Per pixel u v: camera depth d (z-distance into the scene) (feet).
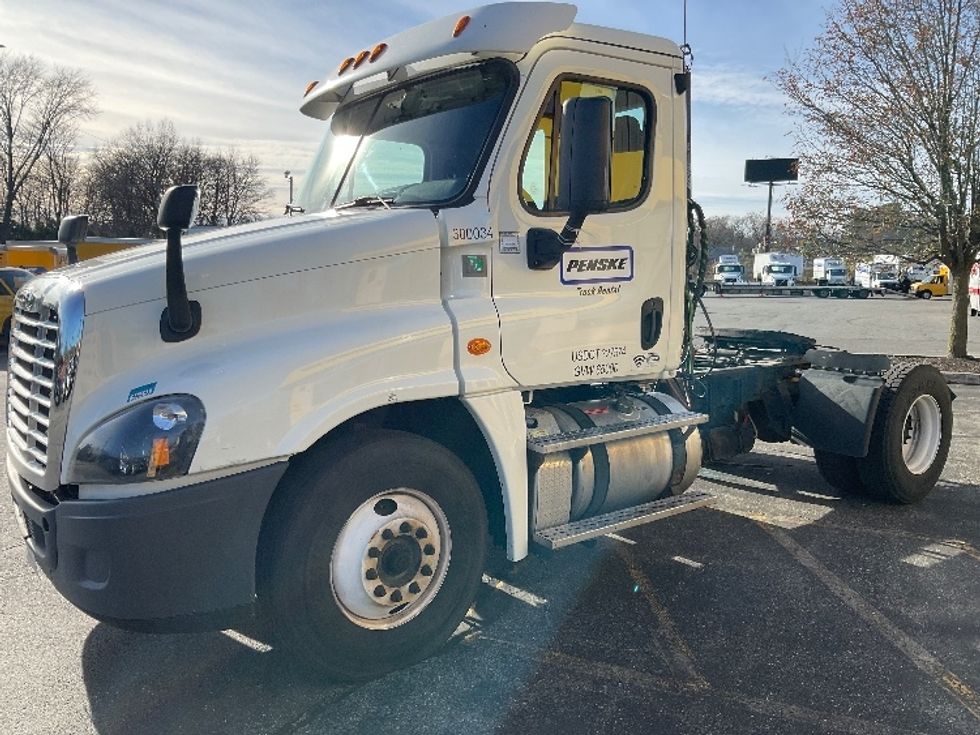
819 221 43.62
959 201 40.83
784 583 15.24
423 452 11.58
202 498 9.84
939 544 17.35
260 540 10.69
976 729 10.44
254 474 10.16
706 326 23.68
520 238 12.74
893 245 44.42
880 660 12.27
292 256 11.05
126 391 10.00
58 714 10.91
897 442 19.39
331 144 15.26
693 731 10.43
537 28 12.53
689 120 14.92
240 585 10.17
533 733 10.41
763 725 10.56
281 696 11.35
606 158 11.76
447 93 13.43
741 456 25.39
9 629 13.35
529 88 12.65
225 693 11.44
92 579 9.81
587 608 14.21
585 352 13.66
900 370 19.70
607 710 10.93
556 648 12.72
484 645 12.82
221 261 10.66
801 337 22.89
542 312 12.96
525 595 14.78
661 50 14.34
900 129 39.50
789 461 24.72
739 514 19.48
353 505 10.93
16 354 11.79
